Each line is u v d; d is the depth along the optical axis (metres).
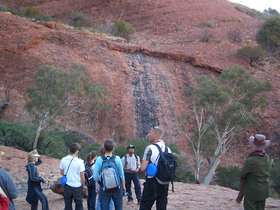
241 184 4.39
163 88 35.47
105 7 62.72
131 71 35.66
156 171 4.11
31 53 33.16
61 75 20.92
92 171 6.17
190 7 62.03
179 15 59.00
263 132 32.31
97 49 36.72
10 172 11.84
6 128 19.52
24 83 30.73
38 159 5.87
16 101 28.62
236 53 43.78
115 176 4.60
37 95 20.17
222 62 41.41
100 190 4.71
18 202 7.71
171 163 4.16
